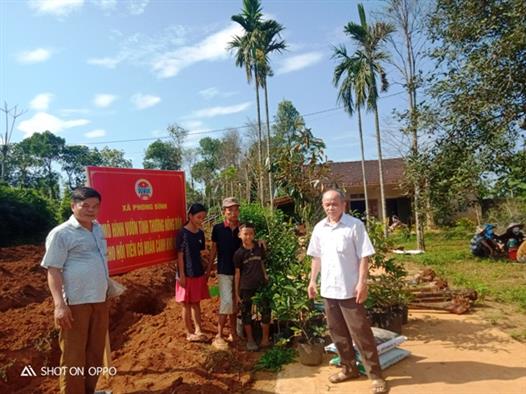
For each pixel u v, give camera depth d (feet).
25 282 26.09
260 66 71.92
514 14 22.18
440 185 29.35
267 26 73.00
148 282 26.55
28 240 62.69
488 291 26.14
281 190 21.70
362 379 14.08
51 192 155.63
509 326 19.60
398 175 86.22
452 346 17.03
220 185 97.66
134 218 16.08
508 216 53.06
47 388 13.79
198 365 14.78
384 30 58.80
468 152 27.27
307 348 15.28
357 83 61.26
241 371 15.05
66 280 11.59
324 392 13.33
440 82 27.25
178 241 17.12
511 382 13.46
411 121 30.01
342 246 13.26
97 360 12.33
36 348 15.83
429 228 71.51
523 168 25.40
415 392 12.96
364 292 12.91
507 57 23.48
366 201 70.95
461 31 26.40
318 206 20.84
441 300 23.07
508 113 25.11
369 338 13.19
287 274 17.52
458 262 39.32
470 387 13.17
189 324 17.25
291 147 21.12
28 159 172.04
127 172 15.98
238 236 17.57
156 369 14.66
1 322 17.99
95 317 12.21
